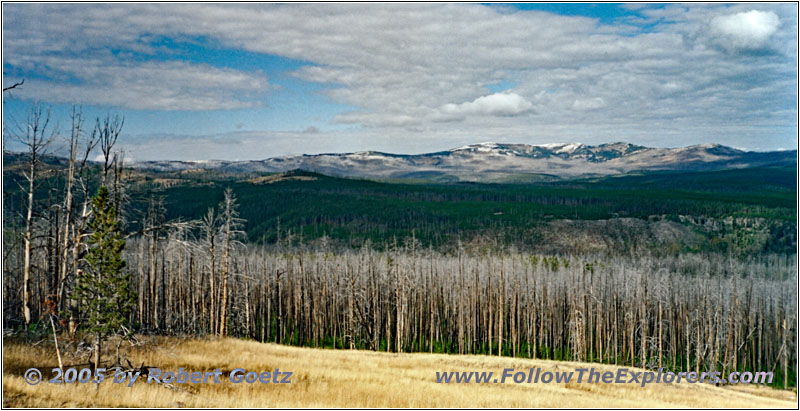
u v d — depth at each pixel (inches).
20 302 1982.0
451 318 3976.4
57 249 1675.7
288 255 5206.7
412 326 3993.6
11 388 1086.4
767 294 3659.0
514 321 3875.5
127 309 1234.6
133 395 1170.6
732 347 3447.3
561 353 3782.0
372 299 3880.4
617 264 5231.3
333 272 4111.7
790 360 3302.2
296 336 3860.7
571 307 3777.1
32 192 1590.8
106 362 1290.6
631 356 3513.8
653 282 3978.8
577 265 5290.4
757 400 2202.3
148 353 1640.0
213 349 1934.1
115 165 1617.9
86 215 1462.8
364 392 1513.3
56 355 1416.1
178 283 3289.9
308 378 1621.6
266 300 3922.2
